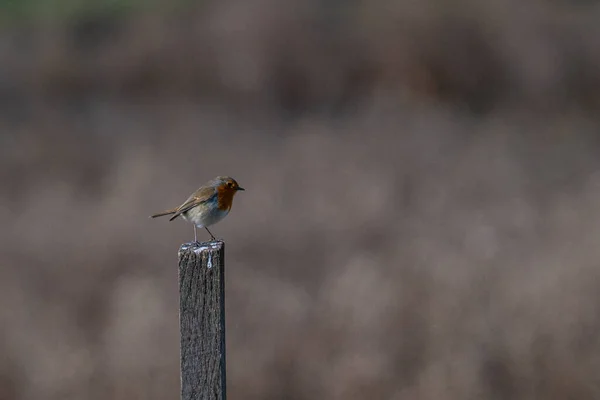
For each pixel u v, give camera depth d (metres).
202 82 30.92
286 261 14.36
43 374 11.09
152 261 14.14
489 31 29.61
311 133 23.39
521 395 10.66
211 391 5.37
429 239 14.58
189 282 5.33
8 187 19.30
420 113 25.78
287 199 17.17
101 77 31.94
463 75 29.25
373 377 10.90
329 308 11.93
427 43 29.31
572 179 19.70
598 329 11.06
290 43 30.28
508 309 11.41
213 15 32.38
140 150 21.77
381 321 11.60
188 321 5.36
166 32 32.47
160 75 31.55
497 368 10.95
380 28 30.09
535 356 10.90
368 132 23.28
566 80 29.59
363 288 12.12
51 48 33.25
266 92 30.02
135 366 11.09
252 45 30.38
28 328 11.91
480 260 12.90
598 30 30.30
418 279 12.34
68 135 24.52
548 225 15.14
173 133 24.97
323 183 18.02
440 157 20.91
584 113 28.30
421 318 11.58
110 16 35.44
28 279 13.36
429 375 10.70
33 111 28.39
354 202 16.64
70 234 14.88
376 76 29.84
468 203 17.25
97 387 10.98
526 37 29.78
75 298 12.84
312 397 10.94
